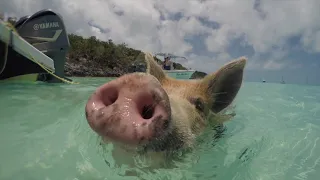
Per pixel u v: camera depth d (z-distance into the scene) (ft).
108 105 0.80
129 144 0.75
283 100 2.94
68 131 1.31
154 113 0.77
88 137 1.13
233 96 1.49
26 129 1.33
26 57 2.89
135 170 0.83
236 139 1.37
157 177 0.87
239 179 0.95
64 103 2.06
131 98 0.78
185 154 0.94
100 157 0.92
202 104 1.33
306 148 1.28
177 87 1.38
